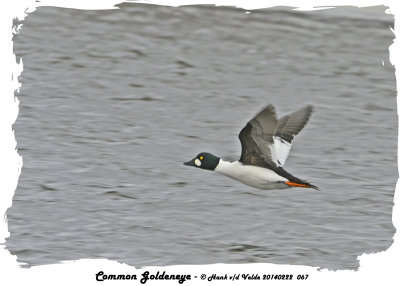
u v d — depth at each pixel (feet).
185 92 66.08
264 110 32.37
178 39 78.23
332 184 50.11
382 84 70.54
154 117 60.54
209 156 35.83
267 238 41.96
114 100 63.57
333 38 79.56
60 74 68.33
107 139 55.72
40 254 39.09
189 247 40.68
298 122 34.88
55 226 42.47
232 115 61.36
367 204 47.01
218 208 45.37
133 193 47.11
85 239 41.09
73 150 53.52
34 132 56.39
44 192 46.57
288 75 71.20
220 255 39.70
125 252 39.75
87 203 45.57
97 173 49.88
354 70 73.05
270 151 34.42
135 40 77.36
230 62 73.36
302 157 54.80
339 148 56.65
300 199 47.19
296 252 40.34
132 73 69.77
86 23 79.97
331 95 67.41
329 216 45.11
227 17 83.25
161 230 42.42
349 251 40.63
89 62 71.61
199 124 59.36
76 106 61.93
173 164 51.65
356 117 62.90
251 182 35.40
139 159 52.42
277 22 82.69
